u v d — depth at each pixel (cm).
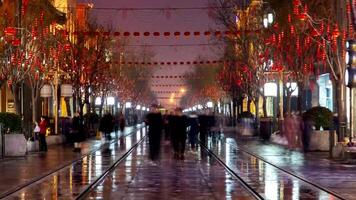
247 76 6712
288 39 5025
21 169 3109
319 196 2098
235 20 7331
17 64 4731
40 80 5369
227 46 7394
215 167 3291
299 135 4431
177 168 3231
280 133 5347
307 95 6656
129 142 6122
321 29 3869
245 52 6475
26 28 4725
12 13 5066
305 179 2581
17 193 2211
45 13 5594
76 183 2517
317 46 4703
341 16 3725
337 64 3619
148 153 4462
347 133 4275
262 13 6006
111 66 9794
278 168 3095
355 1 3369
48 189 2323
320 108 4219
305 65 4903
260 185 2412
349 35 3497
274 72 5762
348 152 3509
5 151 3959
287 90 5297
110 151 4659
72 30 7231
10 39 4488
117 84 10625
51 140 5369
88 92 6881
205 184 2502
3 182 2531
